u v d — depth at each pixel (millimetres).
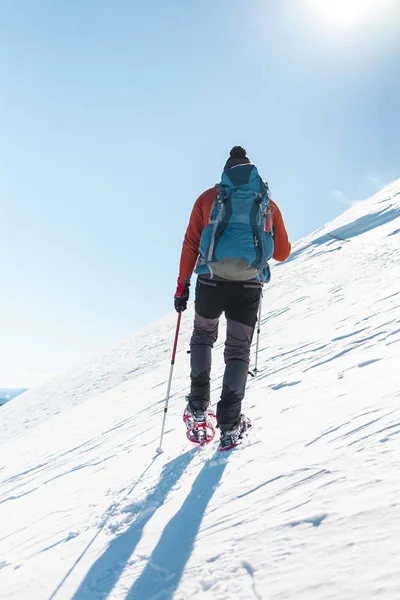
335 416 2689
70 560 2223
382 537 1424
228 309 3213
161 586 1718
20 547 2689
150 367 15703
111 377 17641
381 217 24375
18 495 4207
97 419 8133
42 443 8070
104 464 3955
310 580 1385
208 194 3277
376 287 8414
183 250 3402
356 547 1436
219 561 1699
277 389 4074
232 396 2992
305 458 2277
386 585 1233
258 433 2980
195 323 3391
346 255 17438
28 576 2193
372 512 1567
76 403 15406
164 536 2104
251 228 3064
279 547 1614
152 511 2455
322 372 4000
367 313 6137
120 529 2379
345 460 2033
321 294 10961
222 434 2984
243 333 3174
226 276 3090
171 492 2605
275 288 16859
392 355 3531
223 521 2010
